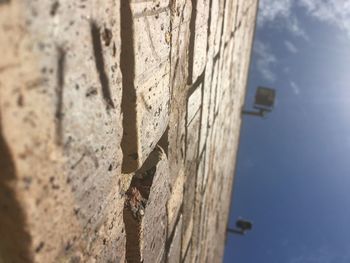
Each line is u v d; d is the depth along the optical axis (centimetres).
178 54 98
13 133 37
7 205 40
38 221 43
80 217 53
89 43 49
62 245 49
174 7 85
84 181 52
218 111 201
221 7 149
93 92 52
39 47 39
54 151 44
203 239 240
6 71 35
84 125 50
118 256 72
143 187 85
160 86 83
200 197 186
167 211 110
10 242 43
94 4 49
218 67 171
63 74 44
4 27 34
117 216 69
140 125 72
